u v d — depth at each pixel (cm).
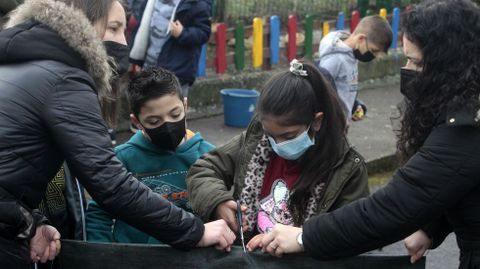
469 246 207
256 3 809
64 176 256
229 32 745
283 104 227
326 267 222
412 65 206
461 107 193
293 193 240
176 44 576
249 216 249
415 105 204
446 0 199
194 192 249
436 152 196
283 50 805
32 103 201
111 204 206
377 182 588
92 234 268
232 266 227
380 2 943
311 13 864
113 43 249
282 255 223
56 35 208
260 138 250
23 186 204
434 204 197
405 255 224
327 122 237
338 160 238
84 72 210
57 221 255
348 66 512
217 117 711
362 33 512
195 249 226
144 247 228
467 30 195
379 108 775
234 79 732
